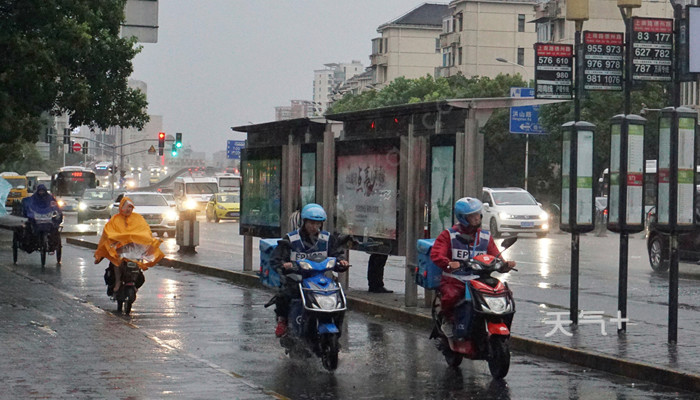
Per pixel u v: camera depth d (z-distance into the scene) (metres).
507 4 111.94
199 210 70.19
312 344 10.30
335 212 16.95
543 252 31.39
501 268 9.91
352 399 8.92
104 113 40.53
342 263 10.40
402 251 15.10
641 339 11.67
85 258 26.80
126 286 14.96
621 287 12.27
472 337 9.98
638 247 34.97
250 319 14.50
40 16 35.66
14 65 35.25
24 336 12.52
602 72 12.72
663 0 83.56
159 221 38.34
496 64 112.31
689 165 11.27
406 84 91.62
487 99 13.70
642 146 12.19
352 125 16.92
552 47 13.16
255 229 20.31
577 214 12.93
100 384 9.41
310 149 18.05
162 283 20.09
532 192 70.31
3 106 35.12
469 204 10.24
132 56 39.72
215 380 9.69
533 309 14.72
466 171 13.67
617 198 12.22
